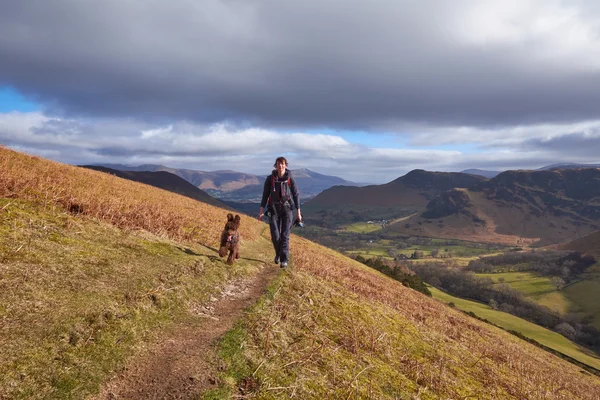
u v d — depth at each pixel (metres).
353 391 4.02
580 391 11.96
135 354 3.47
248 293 6.29
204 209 27.25
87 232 6.24
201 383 3.23
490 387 6.57
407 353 6.32
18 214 5.78
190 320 4.60
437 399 4.91
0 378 2.54
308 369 4.14
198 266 6.53
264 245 17.36
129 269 5.24
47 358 2.95
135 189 24.34
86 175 20.36
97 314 3.78
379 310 8.64
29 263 4.30
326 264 15.62
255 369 3.71
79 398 2.71
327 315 6.34
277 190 7.76
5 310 3.29
